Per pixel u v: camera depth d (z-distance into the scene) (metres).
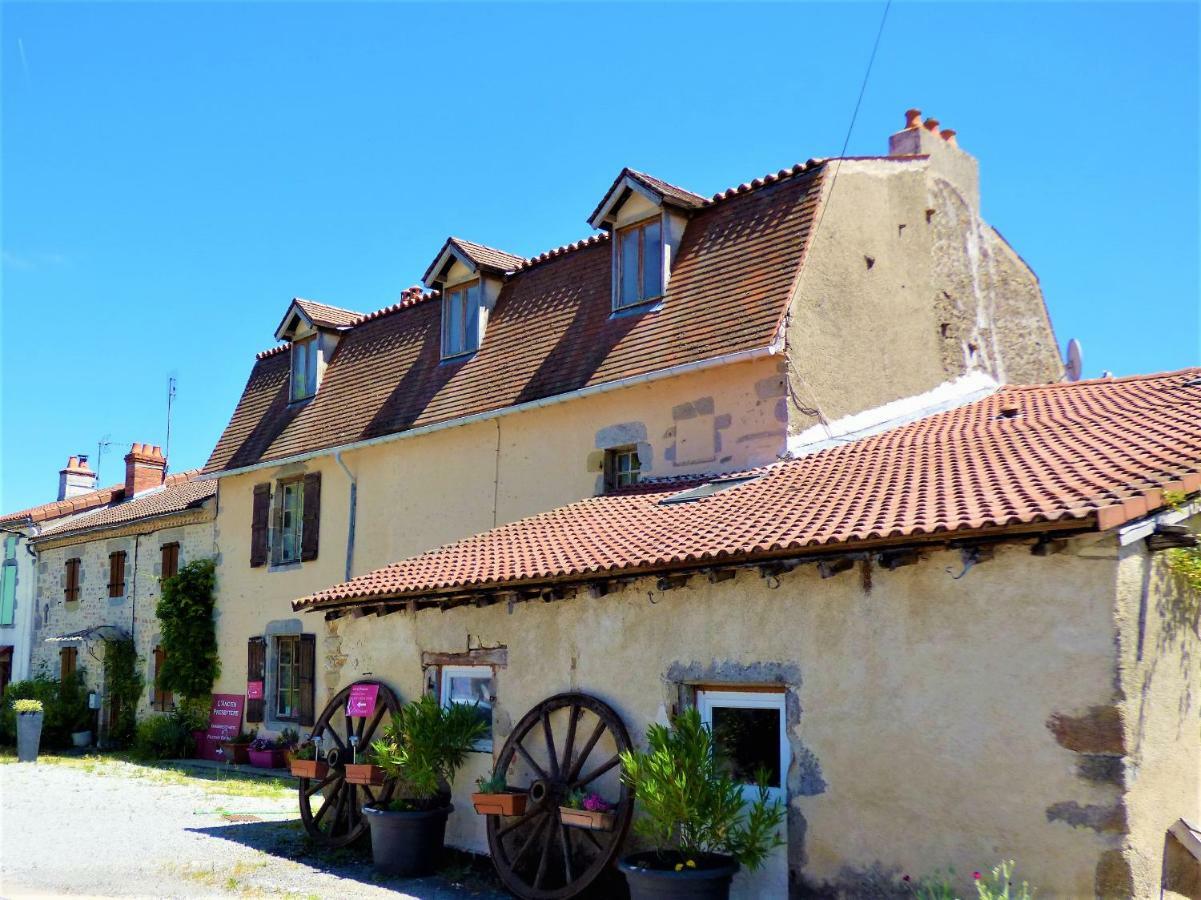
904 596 6.73
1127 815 5.65
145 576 21.88
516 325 14.65
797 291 11.27
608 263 13.88
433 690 10.18
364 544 16.06
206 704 19.31
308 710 16.62
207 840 11.02
